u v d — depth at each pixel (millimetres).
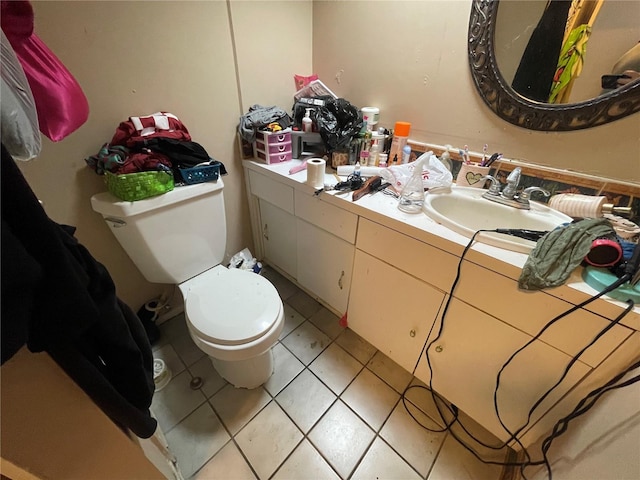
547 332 729
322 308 1625
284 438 1061
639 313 584
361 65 1333
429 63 1116
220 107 1284
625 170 850
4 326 338
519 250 761
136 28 964
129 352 569
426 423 1115
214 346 933
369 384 1249
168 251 1111
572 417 729
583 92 851
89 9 863
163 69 1069
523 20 879
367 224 1030
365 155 1303
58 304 405
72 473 551
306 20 1410
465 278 833
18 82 470
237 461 1001
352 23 1281
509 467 974
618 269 653
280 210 1438
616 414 604
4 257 326
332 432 1080
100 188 1072
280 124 1337
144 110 1075
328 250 1283
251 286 1137
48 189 965
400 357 1219
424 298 979
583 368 707
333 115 1272
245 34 1225
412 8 1081
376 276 1111
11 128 428
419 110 1218
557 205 922
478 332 879
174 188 1057
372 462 1004
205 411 1135
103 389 513
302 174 1287
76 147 972
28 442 471
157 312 1421
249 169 1459
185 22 1059
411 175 1067
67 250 440
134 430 609
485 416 1012
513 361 834
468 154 1123
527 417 887
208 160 1134
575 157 920
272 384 1239
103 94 969
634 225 807
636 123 796
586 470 628
